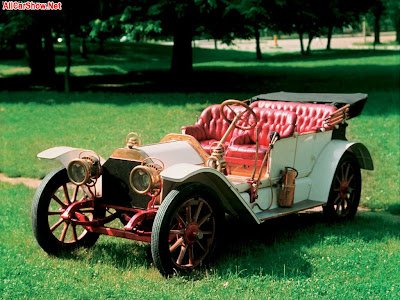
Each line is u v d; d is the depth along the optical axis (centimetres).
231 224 704
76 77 3061
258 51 4725
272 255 570
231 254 584
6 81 2827
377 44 6681
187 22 2278
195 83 2573
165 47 5616
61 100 2034
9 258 552
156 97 2073
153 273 520
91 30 2216
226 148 709
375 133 1378
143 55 4862
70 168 545
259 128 723
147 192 509
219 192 556
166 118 1608
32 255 568
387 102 1941
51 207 754
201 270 523
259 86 2466
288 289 481
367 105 1875
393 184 952
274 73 3139
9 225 675
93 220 552
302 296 469
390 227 710
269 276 510
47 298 455
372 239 643
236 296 466
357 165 754
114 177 548
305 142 696
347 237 641
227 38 2370
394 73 3012
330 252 584
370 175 1010
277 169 652
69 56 2261
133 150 538
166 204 495
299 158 691
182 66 2566
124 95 2166
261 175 651
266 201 638
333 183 709
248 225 705
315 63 3956
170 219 493
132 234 527
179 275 503
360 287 491
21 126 1541
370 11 2730
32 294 464
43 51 2830
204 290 477
